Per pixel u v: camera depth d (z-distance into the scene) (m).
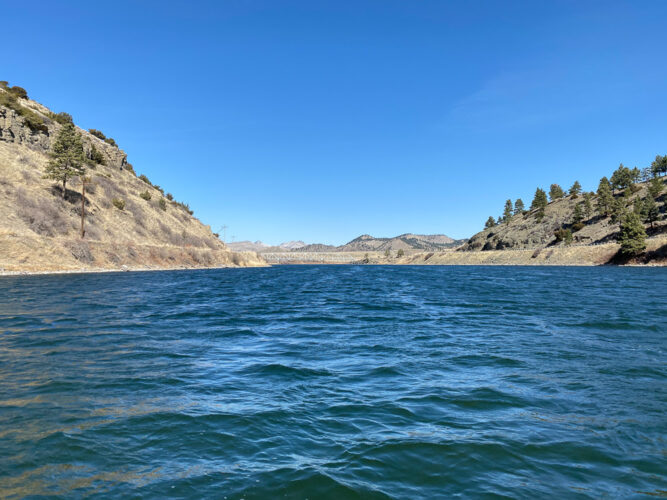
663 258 96.56
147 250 83.94
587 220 164.25
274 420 7.27
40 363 11.08
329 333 16.38
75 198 81.06
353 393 8.80
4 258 51.19
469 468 5.58
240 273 80.94
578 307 24.20
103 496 4.86
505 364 11.20
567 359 11.68
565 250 130.75
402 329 17.28
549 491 5.02
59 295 28.86
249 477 5.34
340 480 5.25
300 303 28.17
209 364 11.30
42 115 101.44
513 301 28.16
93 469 5.52
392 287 44.44
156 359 11.77
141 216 98.56
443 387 9.21
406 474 5.43
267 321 19.73
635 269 86.44
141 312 21.97
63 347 13.06
